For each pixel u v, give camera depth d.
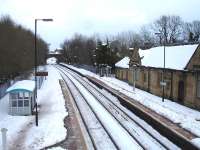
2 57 45.78
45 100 36.84
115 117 29.28
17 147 18.89
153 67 41.78
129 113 31.59
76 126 24.41
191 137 20.61
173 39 100.19
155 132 24.19
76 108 33.38
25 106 27.89
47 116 27.61
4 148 15.96
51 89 48.09
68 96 41.44
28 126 23.83
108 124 26.38
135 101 35.34
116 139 21.81
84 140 20.72
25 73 57.50
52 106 32.88
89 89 51.44
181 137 20.50
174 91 36.34
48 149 18.59
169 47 44.19
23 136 21.17
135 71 50.38
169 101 36.28
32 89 28.34
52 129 22.97
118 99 40.12
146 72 45.94
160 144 20.94
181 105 33.78
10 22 56.31
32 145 19.30
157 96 40.69
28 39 65.94
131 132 23.80
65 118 27.25
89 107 34.56
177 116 26.94
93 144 20.75
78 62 124.88
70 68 112.06
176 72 35.69
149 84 44.62
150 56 46.62
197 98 31.20
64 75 81.25
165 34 101.44
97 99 40.47
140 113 29.72
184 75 33.94
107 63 76.12
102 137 22.45
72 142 20.19
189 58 34.50
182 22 100.88
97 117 29.20
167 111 29.09
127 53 98.69
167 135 22.86
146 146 20.27
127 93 42.88
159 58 42.84
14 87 28.20
